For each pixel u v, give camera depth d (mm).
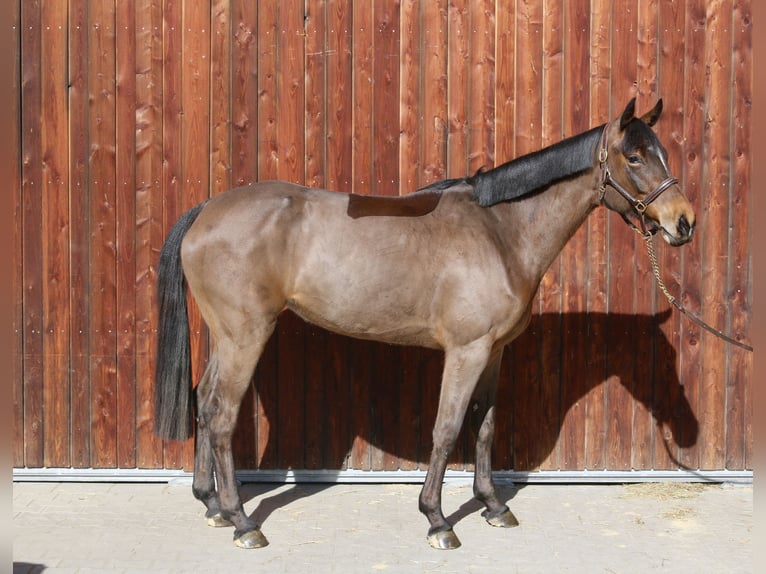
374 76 4527
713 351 4680
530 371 4668
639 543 3820
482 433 4086
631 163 3670
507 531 3967
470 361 3758
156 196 4523
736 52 4562
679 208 3607
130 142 4508
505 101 4547
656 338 4668
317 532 3924
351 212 3807
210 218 3779
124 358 4582
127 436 4613
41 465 4609
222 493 3787
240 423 4625
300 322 4609
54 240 4531
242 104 4512
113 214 4527
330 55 4512
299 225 3764
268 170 4535
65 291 4547
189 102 4496
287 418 4633
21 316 4555
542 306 4648
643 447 4707
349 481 4645
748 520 4137
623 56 4547
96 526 3980
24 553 3629
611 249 4629
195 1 4473
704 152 4598
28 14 4453
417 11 4520
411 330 3848
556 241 3908
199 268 3752
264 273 3713
